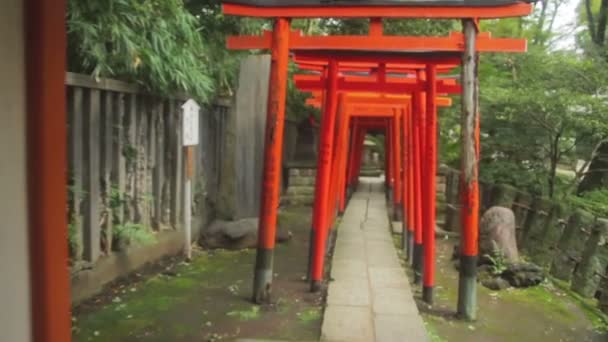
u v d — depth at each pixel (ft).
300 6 12.13
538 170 23.72
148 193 16.25
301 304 13.56
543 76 22.25
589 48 25.59
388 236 23.45
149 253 16.16
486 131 24.52
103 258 13.76
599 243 15.49
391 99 21.84
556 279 17.39
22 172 3.54
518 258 17.63
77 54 13.16
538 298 15.08
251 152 21.07
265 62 21.09
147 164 16.20
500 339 11.89
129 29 13.03
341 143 21.27
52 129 3.64
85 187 12.92
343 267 17.39
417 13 11.76
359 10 11.93
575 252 16.90
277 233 21.47
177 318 12.14
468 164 12.46
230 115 21.01
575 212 17.42
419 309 13.76
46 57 3.53
